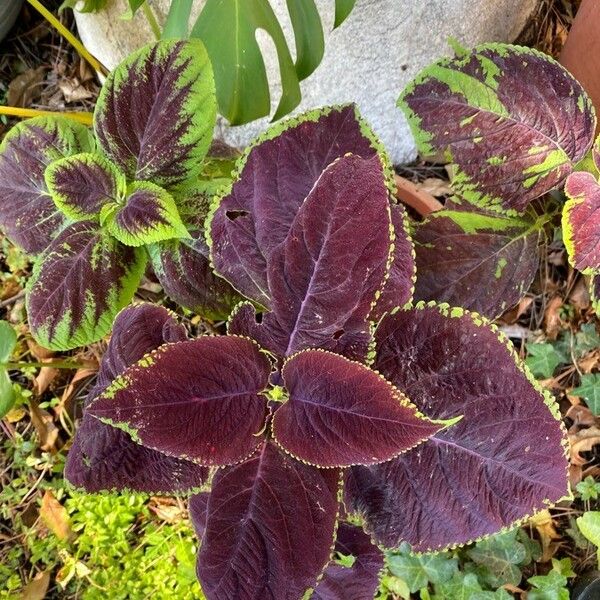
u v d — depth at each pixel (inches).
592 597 21.1
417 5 20.2
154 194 15.4
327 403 11.6
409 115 17.2
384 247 11.4
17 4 25.9
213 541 11.7
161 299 24.7
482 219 18.5
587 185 16.1
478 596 21.0
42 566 22.1
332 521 12.2
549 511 23.0
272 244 13.1
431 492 13.3
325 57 20.9
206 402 11.8
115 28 21.7
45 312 16.6
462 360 13.1
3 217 17.8
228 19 16.1
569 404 24.2
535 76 16.6
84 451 13.5
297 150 13.3
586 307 24.7
